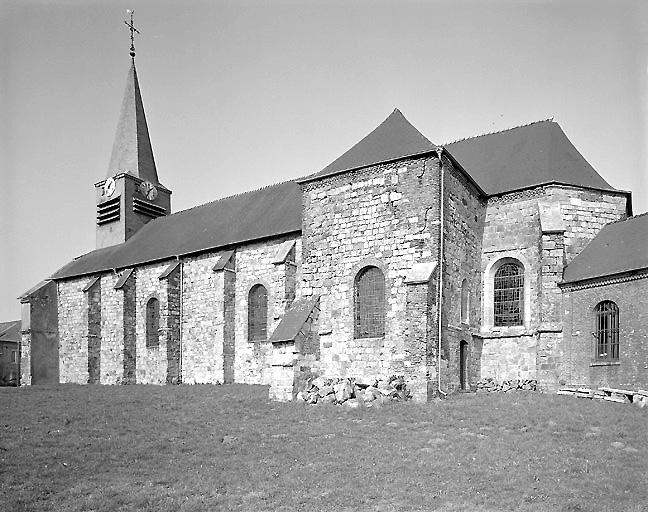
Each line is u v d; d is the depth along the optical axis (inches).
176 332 1250.6
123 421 745.6
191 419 752.3
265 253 1146.7
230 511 445.7
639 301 832.9
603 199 1024.9
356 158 942.4
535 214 1011.9
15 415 783.7
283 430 682.2
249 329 1151.6
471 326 974.4
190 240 1326.3
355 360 867.4
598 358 887.1
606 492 468.4
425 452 583.2
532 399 805.9
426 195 852.0
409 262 850.1
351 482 502.6
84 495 479.5
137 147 1686.8
